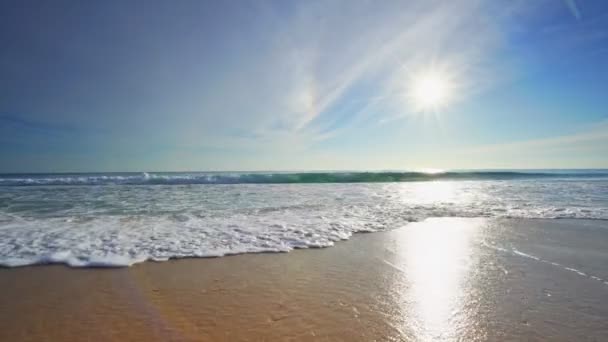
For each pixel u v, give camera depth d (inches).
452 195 463.8
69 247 175.2
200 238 198.2
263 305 109.3
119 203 359.3
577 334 91.1
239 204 354.6
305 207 331.6
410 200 398.3
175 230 218.2
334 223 246.2
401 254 170.4
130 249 173.5
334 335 90.6
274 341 87.4
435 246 185.6
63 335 90.3
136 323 97.0
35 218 261.7
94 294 118.0
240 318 100.1
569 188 590.9
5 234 202.7
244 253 171.2
